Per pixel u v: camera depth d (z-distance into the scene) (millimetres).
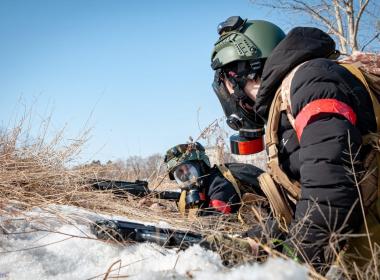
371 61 1584
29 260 1683
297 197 1547
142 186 3461
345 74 1415
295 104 1403
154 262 1594
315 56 1529
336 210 1267
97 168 3471
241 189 3205
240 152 2049
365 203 1328
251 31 1892
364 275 1281
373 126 1405
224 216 2727
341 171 1279
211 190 3186
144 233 1787
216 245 1534
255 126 2000
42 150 3115
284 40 1547
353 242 1360
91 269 1650
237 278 794
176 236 1733
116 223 1835
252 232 1584
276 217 1558
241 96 1921
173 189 4234
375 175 1340
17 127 3088
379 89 1492
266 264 750
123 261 1671
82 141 3270
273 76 1554
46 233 1947
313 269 1269
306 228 1297
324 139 1306
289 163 1548
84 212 2293
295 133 1517
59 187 2836
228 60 1890
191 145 3271
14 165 2881
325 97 1355
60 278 1562
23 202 2334
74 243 1815
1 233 1903
